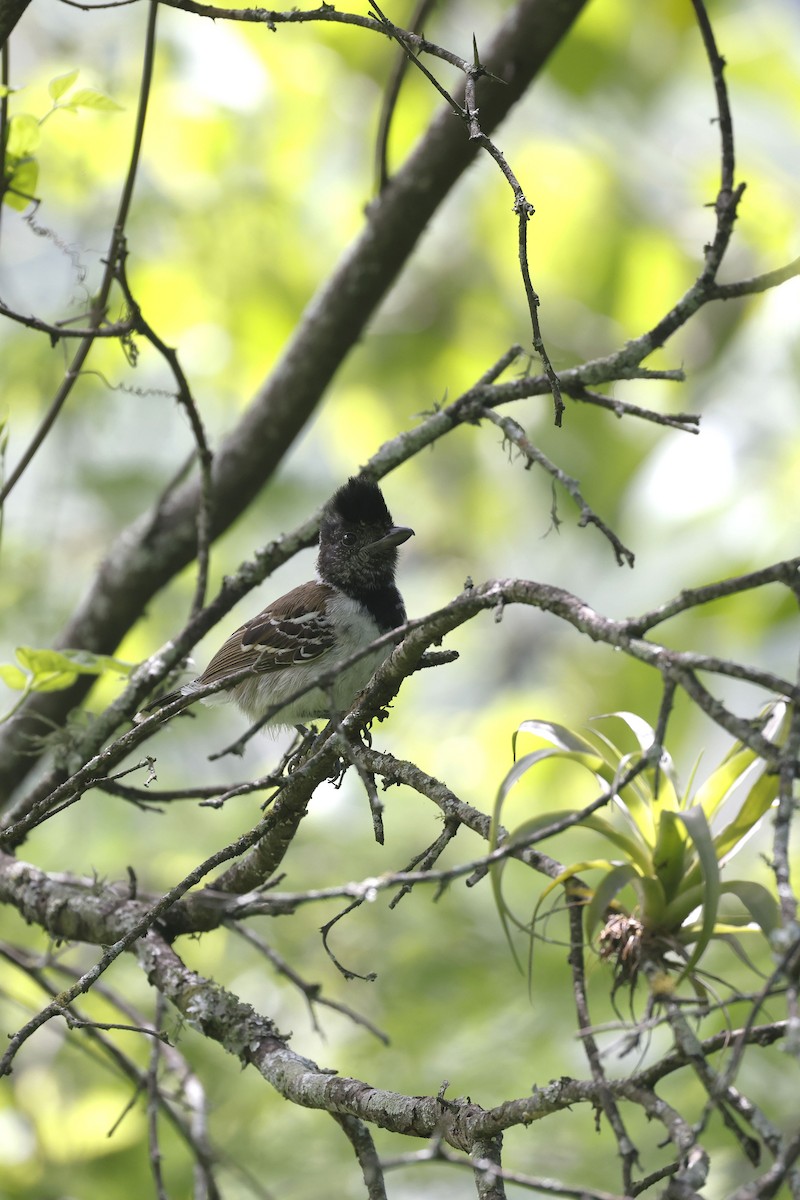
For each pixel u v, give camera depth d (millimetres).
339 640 9625
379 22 5773
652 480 12797
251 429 10016
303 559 17531
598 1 14617
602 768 5004
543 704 15102
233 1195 10219
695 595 4043
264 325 14914
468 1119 4688
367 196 15227
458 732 15961
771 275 7176
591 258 16031
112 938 7129
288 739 11789
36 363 14172
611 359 7469
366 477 8258
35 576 13328
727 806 5113
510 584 4801
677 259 15789
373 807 4492
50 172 12859
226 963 11977
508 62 9398
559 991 10859
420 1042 10883
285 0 12320
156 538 9977
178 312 14766
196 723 13773
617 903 5137
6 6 6598
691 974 4855
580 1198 3920
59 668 7605
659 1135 9891
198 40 13117
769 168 15086
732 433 12672
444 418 8133
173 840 12586
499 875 4676
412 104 14555
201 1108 7652
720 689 13125
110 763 6238
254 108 13031
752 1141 3900
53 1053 11641
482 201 16172
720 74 6820
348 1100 5211
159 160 13469
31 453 8086
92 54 13156
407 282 17016
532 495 17781
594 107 15133
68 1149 10891
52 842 12461
